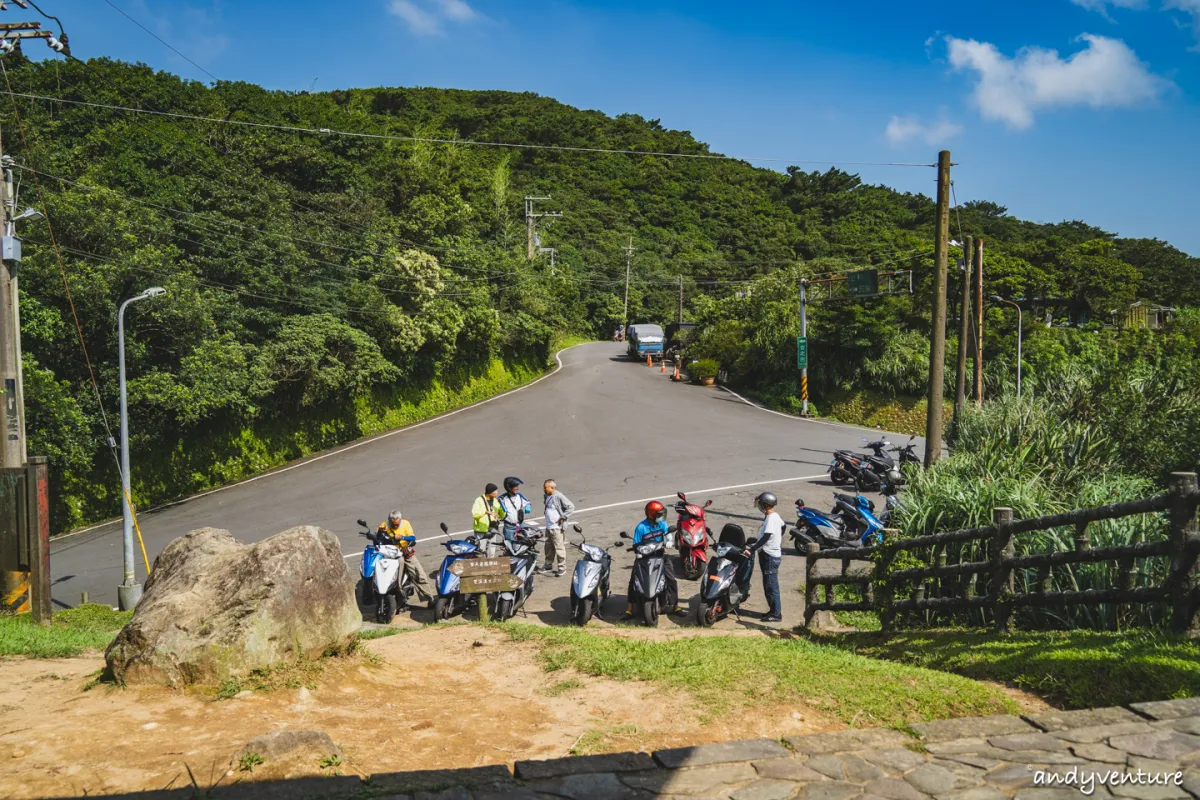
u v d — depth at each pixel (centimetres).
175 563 596
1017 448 1199
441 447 2828
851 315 3791
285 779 353
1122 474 1155
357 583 1349
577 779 342
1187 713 389
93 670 594
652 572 984
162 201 3000
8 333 1215
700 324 5341
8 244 1210
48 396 1836
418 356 3556
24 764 375
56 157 2650
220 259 2844
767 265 8381
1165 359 1366
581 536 1552
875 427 3816
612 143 11838
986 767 342
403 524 1143
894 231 8588
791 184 10700
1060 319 4888
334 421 3020
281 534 555
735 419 3338
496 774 352
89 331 2105
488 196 5847
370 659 606
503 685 597
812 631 889
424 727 469
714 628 940
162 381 2162
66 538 1972
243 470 2586
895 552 781
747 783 335
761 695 517
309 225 3366
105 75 3988
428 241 4225
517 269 4700
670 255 9088
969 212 8994
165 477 2325
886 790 323
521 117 12300
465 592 945
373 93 10944
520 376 4619
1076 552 577
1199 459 1085
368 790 331
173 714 452
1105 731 373
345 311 3089
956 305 4181
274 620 516
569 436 2919
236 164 3638
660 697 526
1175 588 513
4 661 625
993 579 662
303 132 4500
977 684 534
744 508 1766
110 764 374
